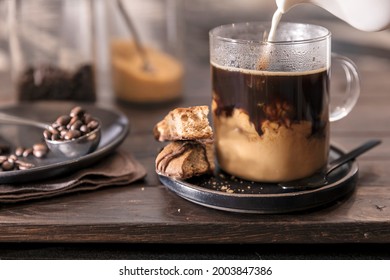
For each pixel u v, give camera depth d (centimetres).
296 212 58
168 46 84
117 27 83
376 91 87
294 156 58
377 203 59
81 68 81
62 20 80
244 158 59
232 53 58
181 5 84
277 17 58
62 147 63
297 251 60
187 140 60
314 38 58
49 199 60
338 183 58
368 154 68
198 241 57
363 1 56
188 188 58
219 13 113
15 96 82
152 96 83
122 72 83
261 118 58
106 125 71
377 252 60
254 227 56
